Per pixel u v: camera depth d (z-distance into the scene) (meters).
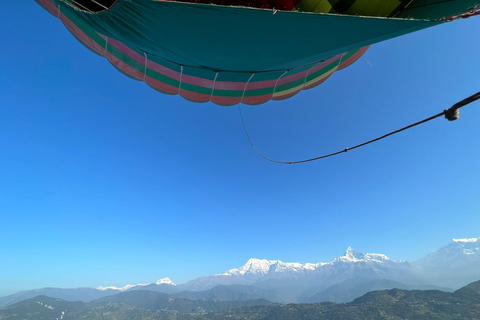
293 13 7.75
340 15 8.03
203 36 9.00
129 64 13.67
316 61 12.83
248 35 8.97
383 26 8.90
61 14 11.47
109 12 7.82
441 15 10.20
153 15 7.71
